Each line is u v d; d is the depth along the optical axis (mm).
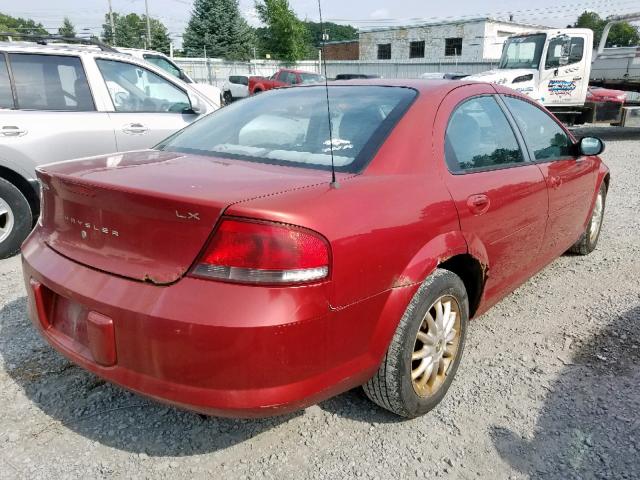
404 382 2365
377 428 2533
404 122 2590
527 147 3441
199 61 34062
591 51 13469
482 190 2775
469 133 2939
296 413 2627
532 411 2668
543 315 3738
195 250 1881
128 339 1947
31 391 2744
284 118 2859
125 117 5246
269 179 2150
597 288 4219
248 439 2447
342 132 2600
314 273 1888
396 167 2420
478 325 3584
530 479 2238
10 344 3184
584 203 4215
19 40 6055
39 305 2330
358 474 2248
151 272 1959
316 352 1940
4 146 4562
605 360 3143
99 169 2318
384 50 46875
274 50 33156
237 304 1809
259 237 1818
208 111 5828
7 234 4641
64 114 4910
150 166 2381
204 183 2059
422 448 2406
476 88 3176
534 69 13258
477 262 2770
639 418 2611
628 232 5789
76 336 2203
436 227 2420
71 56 5059
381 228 2137
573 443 2443
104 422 2535
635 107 14039
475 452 2389
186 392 1885
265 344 1814
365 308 2098
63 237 2312
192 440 2434
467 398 2773
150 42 53781
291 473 2250
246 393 1862
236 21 48938
